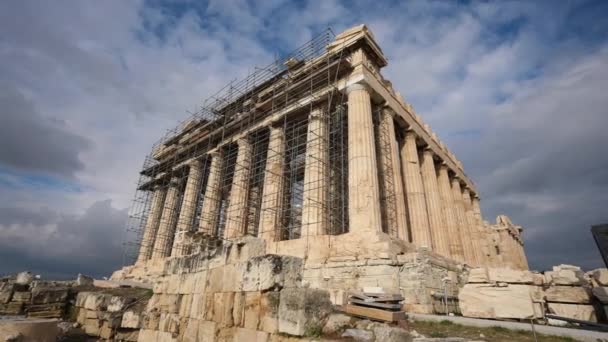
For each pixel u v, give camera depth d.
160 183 34.78
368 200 16.38
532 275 10.45
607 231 9.21
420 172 25.31
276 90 23.61
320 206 18.02
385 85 22.55
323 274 15.05
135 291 17.11
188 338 8.88
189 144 32.03
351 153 17.97
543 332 8.38
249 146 25.31
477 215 35.25
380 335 5.87
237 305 7.52
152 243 31.98
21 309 15.17
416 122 26.12
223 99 27.94
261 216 20.84
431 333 8.48
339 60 19.69
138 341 11.02
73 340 13.16
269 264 6.99
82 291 16.95
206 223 25.48
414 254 13.46
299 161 27.41
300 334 5.91
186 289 9.86
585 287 10.67
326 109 21.23
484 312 10.22
